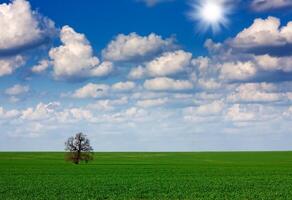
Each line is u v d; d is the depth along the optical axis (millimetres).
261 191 51438
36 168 101000
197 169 96000
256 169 95000
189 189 53719
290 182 62750
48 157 169375
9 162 131000
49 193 50250
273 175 77125
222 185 58281
